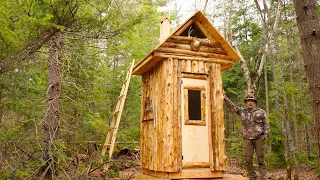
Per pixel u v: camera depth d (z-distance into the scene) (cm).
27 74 690
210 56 716
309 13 464
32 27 526
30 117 649
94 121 916
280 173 1096
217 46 727
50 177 576
